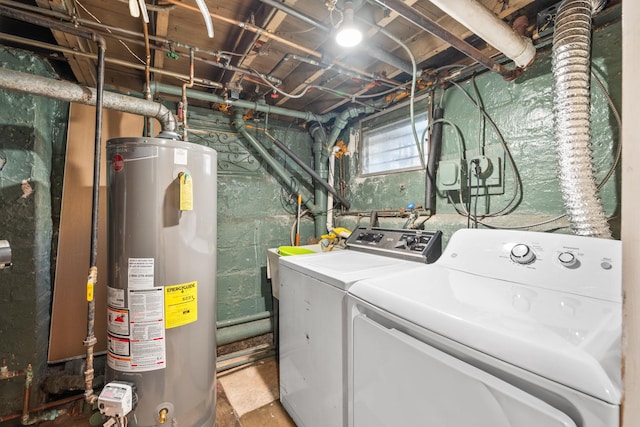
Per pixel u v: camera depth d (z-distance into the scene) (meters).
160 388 1.21
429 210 1.94
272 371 2.00
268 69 2.01
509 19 1.42
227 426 1.50
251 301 2.54
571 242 0.94
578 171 1.06
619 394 0.45
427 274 1.10
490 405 0.60
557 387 0.52
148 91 1.64
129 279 1.18
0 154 1.46
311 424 1.30
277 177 2.72
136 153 1.17
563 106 1.10
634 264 0.38
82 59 1.57
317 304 1.24
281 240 2.71
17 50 1.50
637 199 0.37
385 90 2.24
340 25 1.24
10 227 1.48
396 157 2.36
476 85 1.71
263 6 1.39
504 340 0.61
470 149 1.74
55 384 1.59
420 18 1.13
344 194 2.88
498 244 1.11
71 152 1.80
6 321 1.48
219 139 2.46
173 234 1.22
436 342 0.75
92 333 1.24
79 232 1.79
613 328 0.62
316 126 2.81
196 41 1.68
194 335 1.30
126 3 1.34
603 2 1.14
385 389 0.86
